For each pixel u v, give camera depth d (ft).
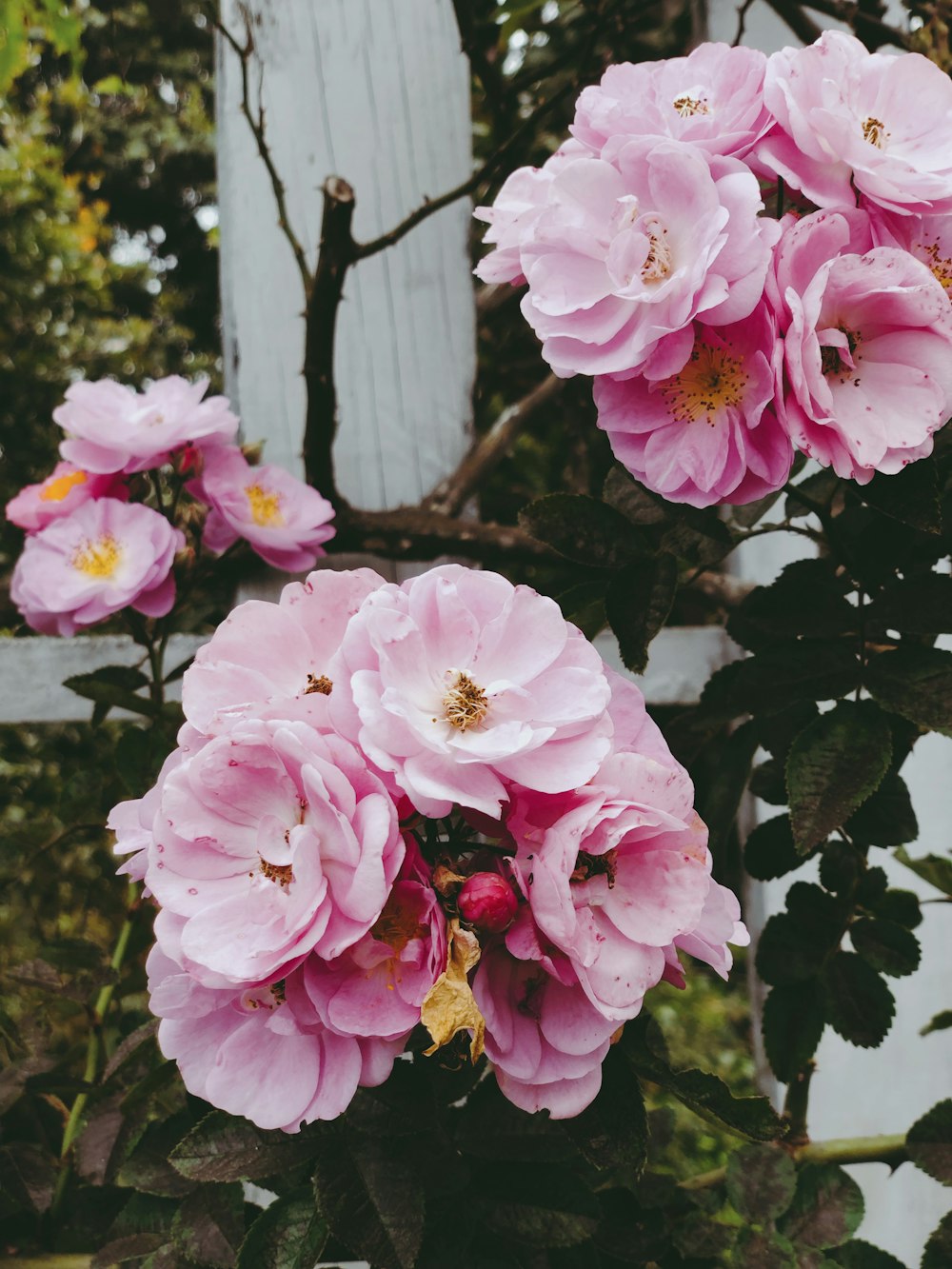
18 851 2.24
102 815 2.25
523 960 1.30
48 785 3.39
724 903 1.37
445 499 2.33
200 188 10.53
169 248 11.11
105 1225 1.86
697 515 1.69
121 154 9.67
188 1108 1.70
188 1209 1.62
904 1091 2.35
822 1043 2.44
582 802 1.28
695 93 1.59
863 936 1.82
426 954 1.26
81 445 2.23
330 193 2.01
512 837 1.30
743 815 2.48
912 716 1.63
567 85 2.15
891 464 1.50
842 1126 2.40
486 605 1.36
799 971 1.83
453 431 2.36
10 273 5.55
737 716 1.87
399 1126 1.43
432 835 1.33
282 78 2.35
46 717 2.35
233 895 1.29
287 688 1.39
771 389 1.47
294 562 2.21
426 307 2.36
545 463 5.15
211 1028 1.34
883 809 1.81
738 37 2.19
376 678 1.29
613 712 1.38
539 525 1.72
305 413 2.31
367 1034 1.25
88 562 2.18
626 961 1.29
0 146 5.72
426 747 1.26
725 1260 1.68
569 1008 1.31
